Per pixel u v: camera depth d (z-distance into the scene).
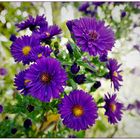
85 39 0.18
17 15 0.30
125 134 0.30
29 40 0.19
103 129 0.30
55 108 0.20
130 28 0.32
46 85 0.17
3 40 0.30
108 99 0.19
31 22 0.21
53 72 0.17
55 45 0.20
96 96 0.27
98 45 0.18
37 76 0.17
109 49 0.18
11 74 0.29
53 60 0.17
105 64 0.20
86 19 0.18
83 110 0.17
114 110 0.19
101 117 0.30
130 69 0.31
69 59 0.20
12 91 0.28
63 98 0.18
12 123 0.22
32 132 0.22
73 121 0.17
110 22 0.33
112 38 0.18
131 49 0.31
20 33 0.29
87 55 0.20
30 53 0.19
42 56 0.18
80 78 0.19
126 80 0.30
